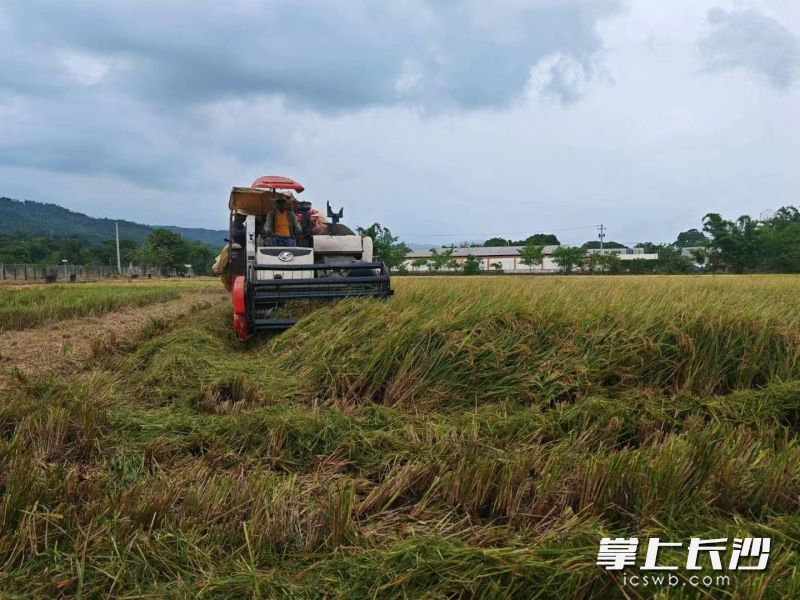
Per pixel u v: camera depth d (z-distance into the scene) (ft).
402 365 15.78
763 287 39.75
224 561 7.47
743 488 9.14
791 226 207.00
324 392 15.90
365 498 9.29
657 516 8.36
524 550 7.28
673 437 10.75
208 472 10.32
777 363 16.07
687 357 16.03
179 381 16.35
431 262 251.39
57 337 27.63
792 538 7.79
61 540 7.91
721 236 197.47
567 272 204.54
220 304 44.11
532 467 10.02
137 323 34.83
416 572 7.00
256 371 17.66
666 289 28.81
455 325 17.16
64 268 188.96
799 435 12.35
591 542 7.62
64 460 10.82
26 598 6.73
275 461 11.00
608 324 17.44
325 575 7.16
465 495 9.07
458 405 14.88
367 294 22.70
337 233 32.32
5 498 8.33
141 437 11.97
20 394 14.30
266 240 28.66
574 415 12.92
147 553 7.53
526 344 16.39
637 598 6.57
